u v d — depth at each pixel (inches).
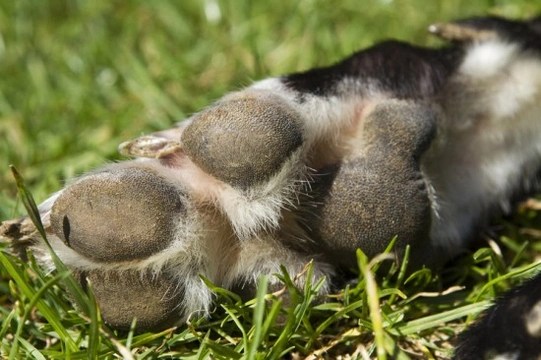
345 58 18.4
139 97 22.1
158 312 17.2
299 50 22.9
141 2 24.6
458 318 18.1
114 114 21.9
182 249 17.0
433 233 18.1
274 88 17.8
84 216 16.8
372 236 17.5
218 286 17.6
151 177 17.0
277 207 17.2
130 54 23.0
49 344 17.9
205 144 17.0
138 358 17.3
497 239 19.3
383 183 17.5
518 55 18.9
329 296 17.8
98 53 23.2
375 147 17.6
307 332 17.6
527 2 23.3
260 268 17.6
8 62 23.3
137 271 17.0
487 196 19.1
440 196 18.5
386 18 23.6
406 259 17.6
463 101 18.7
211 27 23.7
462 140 18.9
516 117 18.9
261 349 17.3
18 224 17.4
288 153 17.1
